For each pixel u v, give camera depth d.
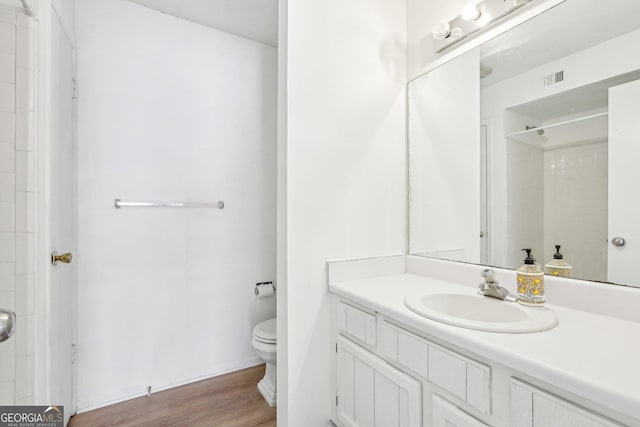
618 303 0.94
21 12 1.07
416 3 1.66
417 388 0.98
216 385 1.99
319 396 1.43
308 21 1.41
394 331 1.08
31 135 1.07
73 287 1.63
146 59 1.92
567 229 1.10
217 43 2.17
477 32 1.38
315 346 1.42
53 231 1.26
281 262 1.40
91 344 1.74
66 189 1.49
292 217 1.37
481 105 1.37
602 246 1.01
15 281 1.04
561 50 1.12
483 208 1.37
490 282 1.15
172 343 1.99
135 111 1.88
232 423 1.61
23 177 1.06
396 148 1.68
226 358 2.18
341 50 1.50
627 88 0.97
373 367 1.17
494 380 0.77
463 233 1.44
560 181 1.12
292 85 1.37
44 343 1.11
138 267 1.88
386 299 1.16
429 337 0.95
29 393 1.05
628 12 0.97
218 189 2.17
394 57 1.68
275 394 1.78
